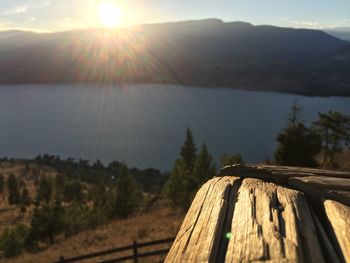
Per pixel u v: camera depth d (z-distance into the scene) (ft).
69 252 52.29
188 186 108.88
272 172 7.11
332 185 5.69
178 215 75.72
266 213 4.99
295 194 5.69
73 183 238.07
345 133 124.16
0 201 331.57
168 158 606.55
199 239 4.51
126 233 57.47
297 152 97.19
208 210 5.61
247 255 3.81
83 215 108.88
